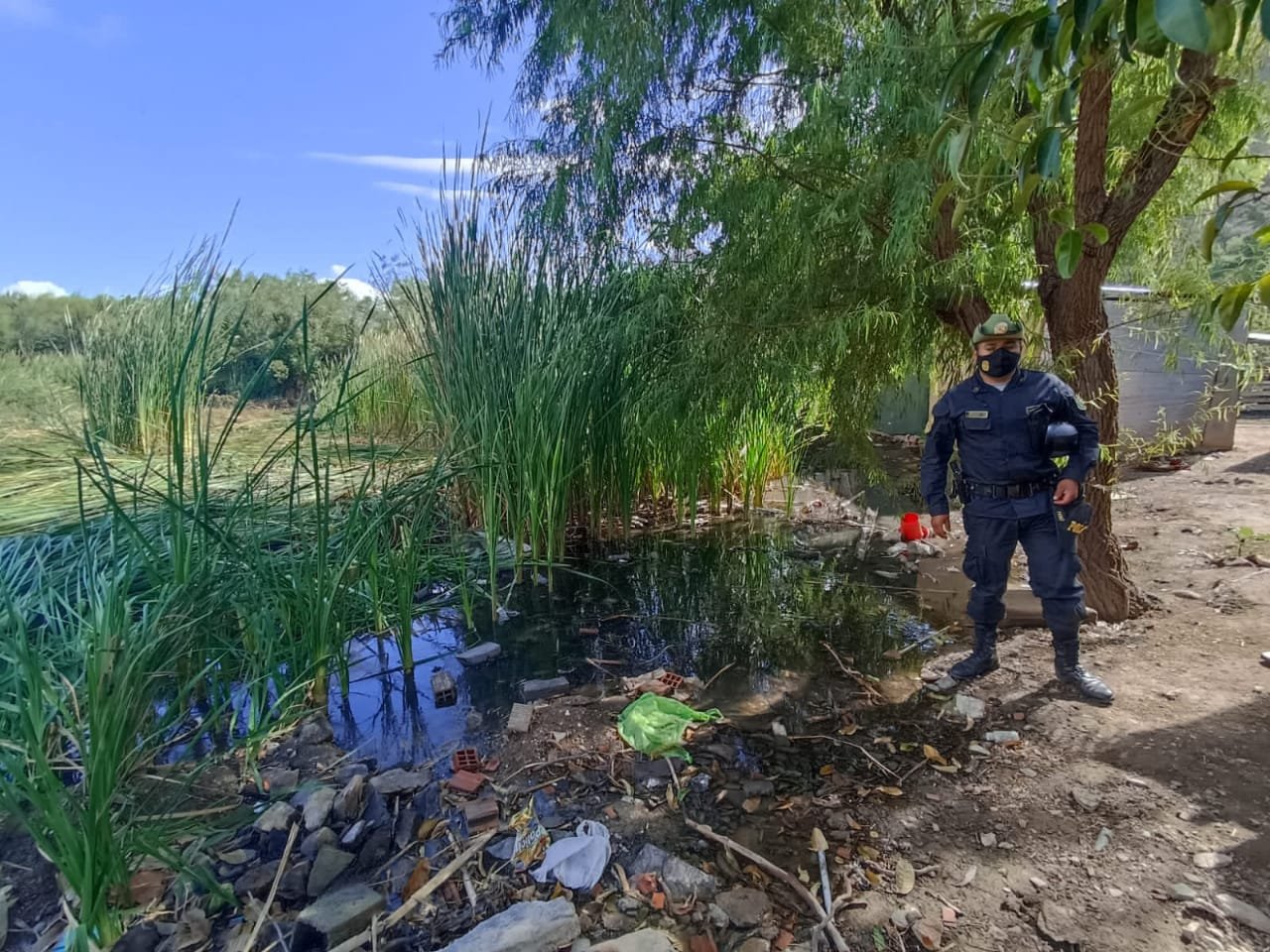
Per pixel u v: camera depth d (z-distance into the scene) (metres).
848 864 2.03
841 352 3.51
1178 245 3.68
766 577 4.66
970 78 1.25
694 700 3.05
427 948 1.75
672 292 4.65
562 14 4.36
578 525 5.71
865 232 3.24
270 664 2.86
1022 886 1.90
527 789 2.41
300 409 3.00
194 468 2.89
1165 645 3.19
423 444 5.95
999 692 2.95
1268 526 4.68
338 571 3.06
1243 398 9.38
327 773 2.52
